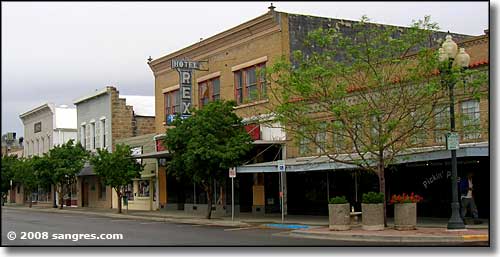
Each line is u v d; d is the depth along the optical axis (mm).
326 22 33375
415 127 20922
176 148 31859
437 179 25609
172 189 42281
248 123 31953
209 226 28312
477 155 20734
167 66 42125
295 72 22203
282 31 32219
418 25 21250
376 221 20938
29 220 35656
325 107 21906
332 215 21688
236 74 35375
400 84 20797
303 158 29922
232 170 28875
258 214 33312
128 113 50938
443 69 19766
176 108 41438
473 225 21797
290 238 20953
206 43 37344
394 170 26109
